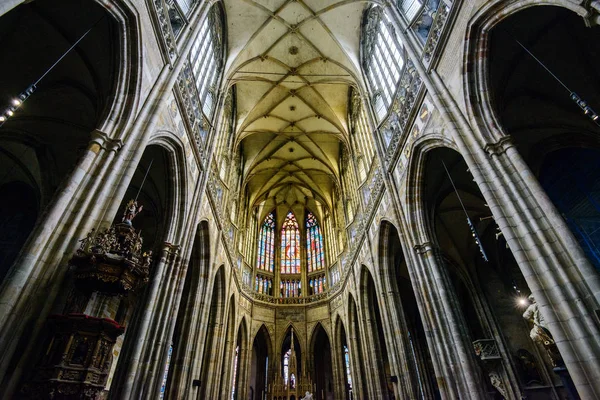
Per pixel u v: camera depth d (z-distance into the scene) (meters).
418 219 15.42
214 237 20.83
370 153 23.95
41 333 6.38
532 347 19.14
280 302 35.62
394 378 18.02
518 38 11.96
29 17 10.89
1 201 17.00
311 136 33.09
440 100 12.30
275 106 29.64
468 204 19.77
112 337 7.13
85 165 8.30
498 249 21.34
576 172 14.89
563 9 11.30
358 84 23.98
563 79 13.02
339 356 30.47
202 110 17.86
